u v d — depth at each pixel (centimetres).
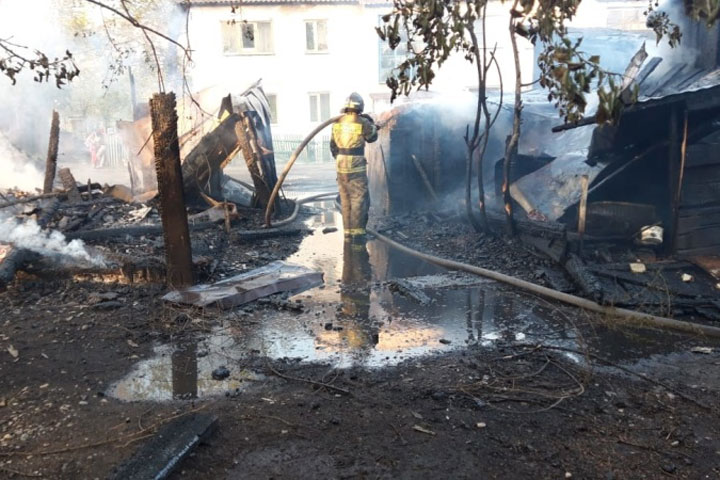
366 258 741
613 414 348
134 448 316
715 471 293
